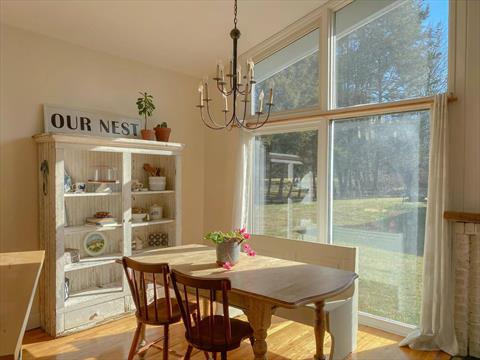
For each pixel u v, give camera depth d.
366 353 2.74
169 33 3.47
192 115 4.47
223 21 3.39
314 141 3.65
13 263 1.86
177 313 2.33
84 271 3.46
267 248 3.32
